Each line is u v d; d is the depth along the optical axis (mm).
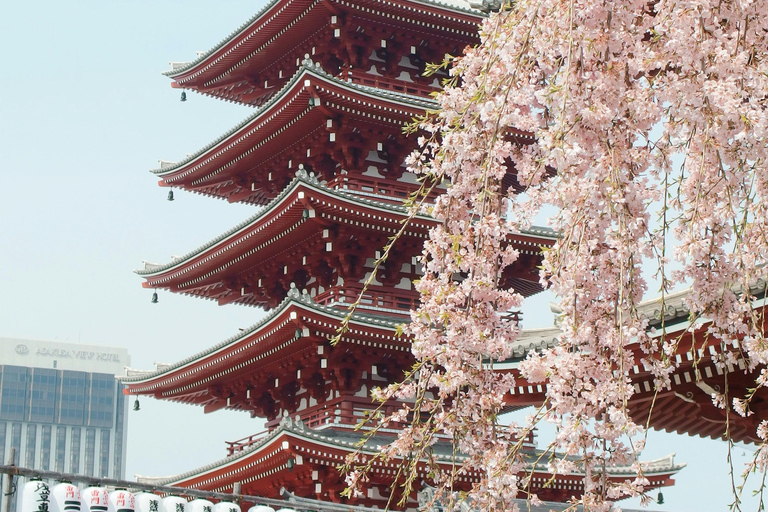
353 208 37594
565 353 10578
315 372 39188
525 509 32969
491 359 11125
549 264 10602
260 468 36312
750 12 10234
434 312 11023
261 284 44531
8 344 199125
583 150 9969
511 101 10758
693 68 10008
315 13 42000
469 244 10984
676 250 10352
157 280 47250
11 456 17875
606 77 10156
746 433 22469
